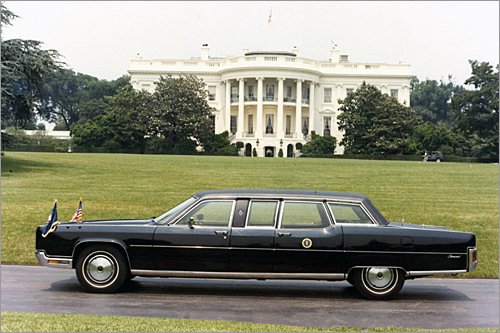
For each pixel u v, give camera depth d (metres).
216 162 40.09
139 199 19.98
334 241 8.53
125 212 17.23
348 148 66.88
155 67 84.94
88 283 8.71
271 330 6.88
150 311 7.70
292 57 77.38
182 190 22.75
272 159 47.75
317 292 9.14
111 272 8.72
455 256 8.57
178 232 8.63
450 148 65.94
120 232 8.70
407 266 8.55
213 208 8.83
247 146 75.56
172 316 7.46
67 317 7.25
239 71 77.75
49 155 44.62
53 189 22.17
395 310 8.09
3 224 14.90
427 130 66.81
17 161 34.66
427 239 8.58
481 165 41.97
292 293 9.04
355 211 8.78
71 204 18.41
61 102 123.31
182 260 8.60
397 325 7.31
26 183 24.03
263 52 79.50
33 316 7.27
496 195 22.77
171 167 34.25
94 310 7.70
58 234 8.78
